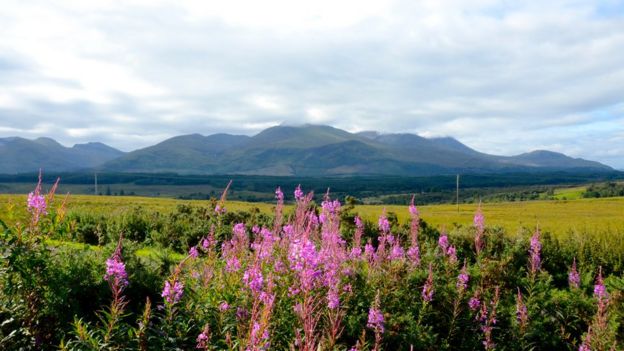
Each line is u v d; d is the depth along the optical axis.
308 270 6.86
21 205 7.38
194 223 21.61
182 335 6.76
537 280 12.48
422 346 8.82
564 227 34.03
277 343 6.79
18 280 6.95
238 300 7.25
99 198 84.75
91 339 5.88
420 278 11.04
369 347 8.16
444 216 55.19
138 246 11.67
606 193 165.50
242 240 9.24
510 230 27.36
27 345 6.59
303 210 8.94
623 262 18.39
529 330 9.76
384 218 11.42
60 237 7.84
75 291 7.80
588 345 8.41
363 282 9.67
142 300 9.04
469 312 10.03
